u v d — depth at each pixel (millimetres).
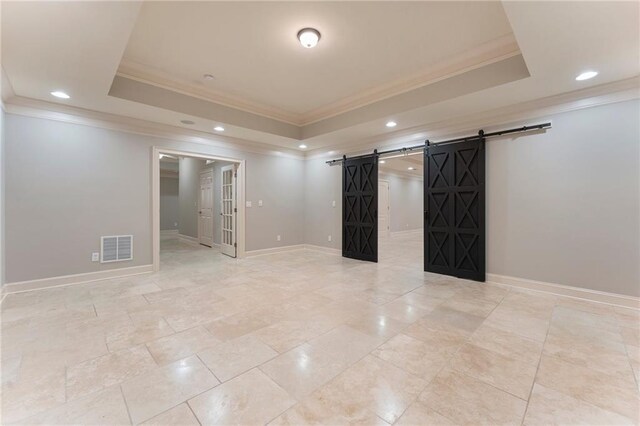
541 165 3605
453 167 4371
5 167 3445
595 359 2094
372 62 3311
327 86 3982
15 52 2498
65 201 3863
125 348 2236
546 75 2908
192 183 8422
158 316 2867
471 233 4203
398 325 2676
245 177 5949
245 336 2449
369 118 4418
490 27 2666
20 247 3562
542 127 3562
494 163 3988
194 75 3670
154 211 4637
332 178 6434
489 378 1872
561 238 3482
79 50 2477
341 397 1688
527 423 1496
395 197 10398
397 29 2691
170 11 2420
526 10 1969
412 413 1563
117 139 4262
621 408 1602
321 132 5230
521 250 3785
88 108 3887
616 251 3145
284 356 2135
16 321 2721
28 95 3451
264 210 6301
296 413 1561
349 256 6027
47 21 2074
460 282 4129
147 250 4605
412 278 4355
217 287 3879
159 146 4672
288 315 2910
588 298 3301
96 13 1999
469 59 3244
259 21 2566
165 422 1494
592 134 3258
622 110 3090
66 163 3855
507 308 3104
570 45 2373
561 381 1841
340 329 2590
